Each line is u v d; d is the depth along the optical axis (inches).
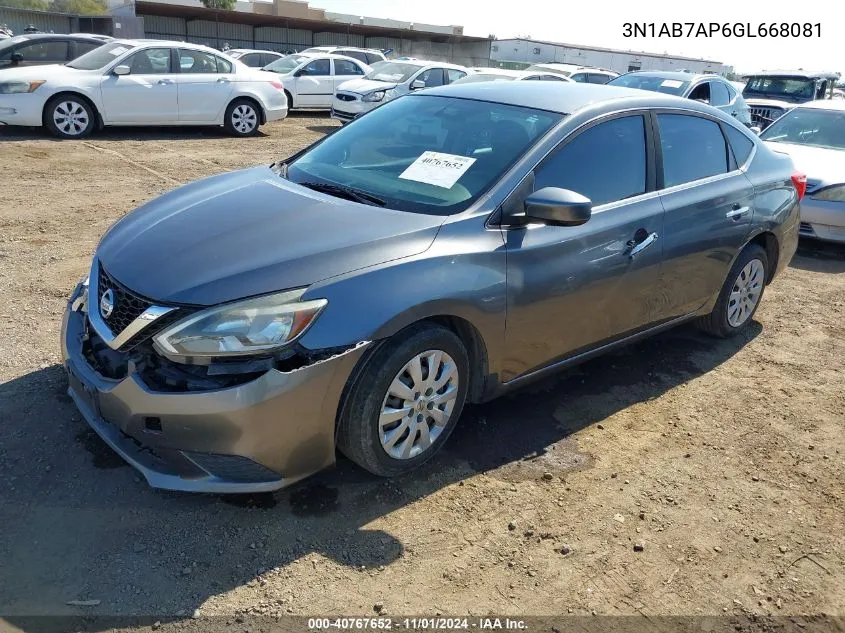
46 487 116.9
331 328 107.2
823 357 196.5
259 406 103.1
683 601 105.0
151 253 115.9
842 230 291.0
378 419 116.4
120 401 106.7
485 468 132.6
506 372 136.5
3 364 153.9
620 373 177.2
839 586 110.4
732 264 185.0
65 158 378.3
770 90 719.7
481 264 123.7
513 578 106.4
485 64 2124.8
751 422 158.1
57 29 1318.9
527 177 134.5
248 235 117.4
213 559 104.8
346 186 140.3
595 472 134.7
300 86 672.4
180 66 476.4
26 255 224.2
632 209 151.8
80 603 95.3
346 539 111.1
